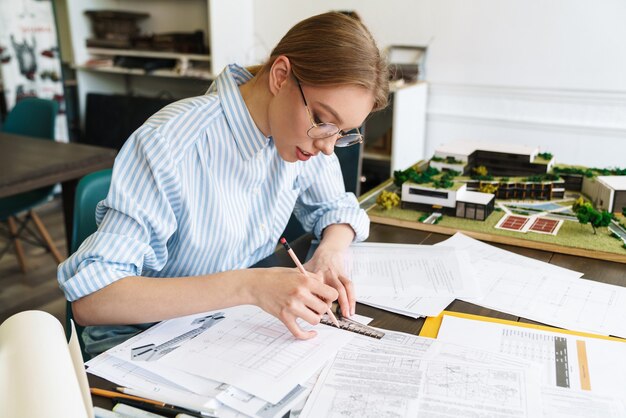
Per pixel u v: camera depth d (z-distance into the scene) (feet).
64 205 7.33
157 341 2.67
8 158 6.67
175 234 3.20
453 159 5.28
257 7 11.89
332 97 2.66
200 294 2.72
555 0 9.21
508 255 3.79
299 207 4.29
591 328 2.83
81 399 1.77
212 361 2.50
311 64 2.66
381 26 10.79
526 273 3.49
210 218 3.24
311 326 2.81
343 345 2.64
